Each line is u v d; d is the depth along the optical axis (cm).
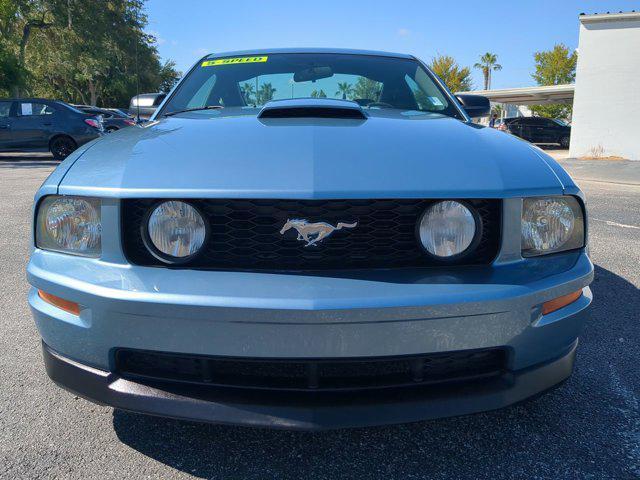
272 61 310
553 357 176
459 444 194
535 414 214
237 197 157
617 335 292
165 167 169
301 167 166
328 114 221
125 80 3741
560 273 170
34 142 1345
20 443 194
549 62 4509
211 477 176
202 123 217
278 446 192
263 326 149
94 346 164
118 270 162
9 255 446
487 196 163
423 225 163
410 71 309
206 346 153
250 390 159
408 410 158
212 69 308
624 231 562
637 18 1731
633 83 1773
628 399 225
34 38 3012
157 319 154
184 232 161
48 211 178
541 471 180
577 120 1866
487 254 168
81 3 2878
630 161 1712
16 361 258
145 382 164
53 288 168
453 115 272
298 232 160
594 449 192
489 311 157
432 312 152
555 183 177
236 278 156
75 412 214
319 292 151
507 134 219
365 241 163
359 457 187
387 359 154
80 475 176
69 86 4081
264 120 214
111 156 184
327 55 316
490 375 167
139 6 3231
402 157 174
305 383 160
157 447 192
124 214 164
